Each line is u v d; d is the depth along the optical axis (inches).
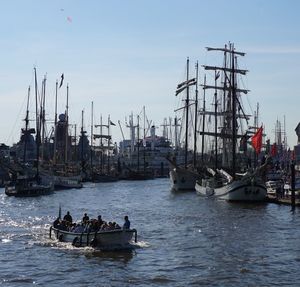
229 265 1627.7
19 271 1588.3
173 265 1638.8
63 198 4436.5
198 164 5777.6
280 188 3639.3
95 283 1439.5
